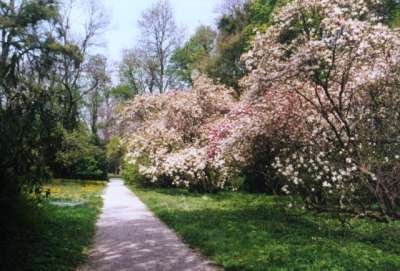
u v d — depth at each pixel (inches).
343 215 407.8
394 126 378.6
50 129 309.9
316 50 354.6
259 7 1169.4
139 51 1482.5
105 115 1787.6
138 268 249.3
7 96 308.5
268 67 399.9
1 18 786.8
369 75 365.4
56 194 724.7
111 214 509.0
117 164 2185.0
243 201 614.2
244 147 496.4
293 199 465.7
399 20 690.8
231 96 803.4
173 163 723.4
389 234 338.6
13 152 270.1
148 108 987.9
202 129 764.0
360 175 361.1
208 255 280.2
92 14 1365.7
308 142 425.4
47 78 554.6
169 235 359.9
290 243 301.6
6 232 253.1
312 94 429.4
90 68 1341.0
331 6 377.7
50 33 890.7
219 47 1246.3
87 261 268.1
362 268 232.5
